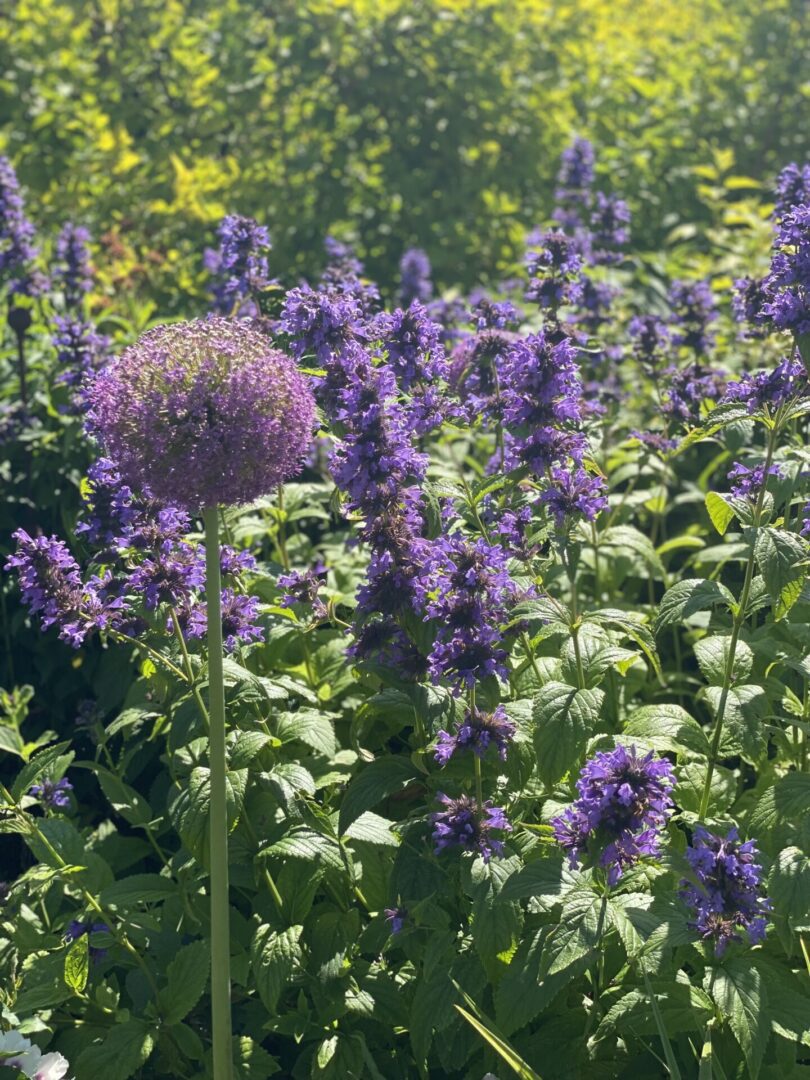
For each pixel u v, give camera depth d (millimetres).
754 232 8016
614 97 10852
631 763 3000
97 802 5312
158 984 3924
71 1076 3752
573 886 3260
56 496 5504
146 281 7887
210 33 10352
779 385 3549
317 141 9703
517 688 4016
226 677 3602
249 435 2895
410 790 4289
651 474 6164
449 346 6016
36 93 9414
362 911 4082
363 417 3307
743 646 3770
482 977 3465
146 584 3443
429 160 10102
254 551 5383
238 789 3451
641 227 10273
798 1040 3373
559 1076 3479
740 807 4066
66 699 5473
